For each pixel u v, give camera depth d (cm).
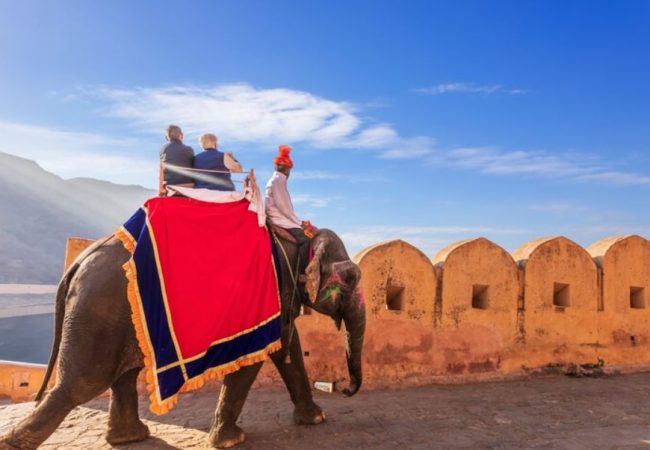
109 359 409
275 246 497
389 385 714
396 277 738
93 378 402
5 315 2970
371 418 576
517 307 800
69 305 413
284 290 503
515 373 785
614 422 577
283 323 505
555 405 639
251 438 510
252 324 459
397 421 567
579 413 609
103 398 619
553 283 824
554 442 508
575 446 498
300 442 502
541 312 812
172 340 421
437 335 752
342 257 529
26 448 384
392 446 495
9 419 536
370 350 718
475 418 582
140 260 419
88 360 400
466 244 779
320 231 534
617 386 746
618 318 861
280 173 538
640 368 846
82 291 410
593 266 852
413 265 748
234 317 451
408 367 734
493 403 643
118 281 414
